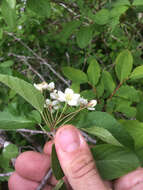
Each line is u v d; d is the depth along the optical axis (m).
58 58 0.28
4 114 0.09
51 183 0.13
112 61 0.25
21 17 0.22
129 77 0.11
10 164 0.19
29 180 0.13
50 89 0.11
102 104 0.12
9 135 0.21
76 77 0.12
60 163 0.09
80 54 0.28
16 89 0.08
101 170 0.09
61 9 0.26
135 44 0.23
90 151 0.09
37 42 0.26
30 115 0.09
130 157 0.09
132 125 0.10
